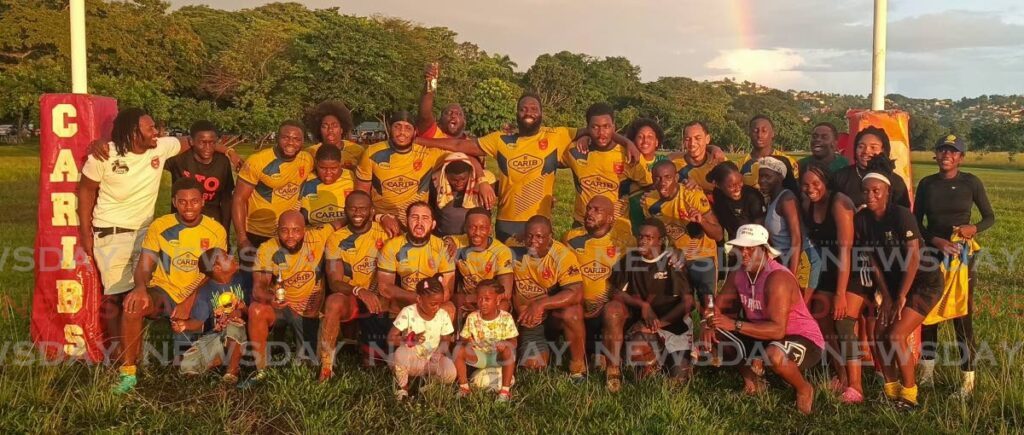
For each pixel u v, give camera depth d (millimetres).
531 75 95688
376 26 63094
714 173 7023
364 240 6793
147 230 6770
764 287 6102
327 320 6379
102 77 45938
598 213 6742
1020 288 10414
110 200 6617
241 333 6426
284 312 6812
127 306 6203
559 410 5828
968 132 97562
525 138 7574
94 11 49531
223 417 5539
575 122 89000
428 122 8156
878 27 7246
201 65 61062
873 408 6074
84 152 6664
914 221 5988
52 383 6168
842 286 6215
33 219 15609
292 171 7305
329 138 7602
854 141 6750
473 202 7520
